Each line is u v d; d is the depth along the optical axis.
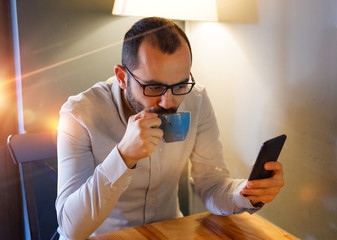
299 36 1.29
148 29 1.07
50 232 2.01
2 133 1.94
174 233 1.06
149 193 1.37
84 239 1.09
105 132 1.29
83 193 1.07
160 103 1.10
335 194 1.21
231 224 1.13
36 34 1.77
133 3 1.62
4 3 1.86
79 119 1.25
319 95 1.23
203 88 1.49
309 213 1.34
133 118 1.01
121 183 1.03
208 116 1.47
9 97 1.94
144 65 1.05
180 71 1.05
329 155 1.22
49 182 1.96
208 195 1.34
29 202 1.51
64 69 1.87
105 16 1.91
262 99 1.51
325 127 1.22
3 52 1.89
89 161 1.27
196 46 1.96
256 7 1.48
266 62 1.46
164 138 1.03
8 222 1.99
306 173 1.33
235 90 1.67
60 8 1.80
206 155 1.43
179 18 1.65
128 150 0.99
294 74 1.33
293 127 1.36
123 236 1.04
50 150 1.53
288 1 1.32
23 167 1.50
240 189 1.20
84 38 1.88
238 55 1.62
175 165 1.41
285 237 1.05
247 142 1.63
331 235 1.25
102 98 1.31
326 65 1.19
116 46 1.97
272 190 1.06
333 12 1.15
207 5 1.66
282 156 1.44
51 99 1.87
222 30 1.72
